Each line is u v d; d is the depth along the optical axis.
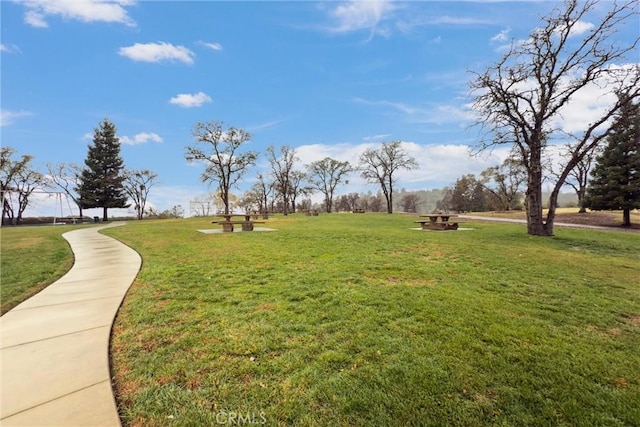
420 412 1.90
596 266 6.39
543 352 2.65
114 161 38.44
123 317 3.48
